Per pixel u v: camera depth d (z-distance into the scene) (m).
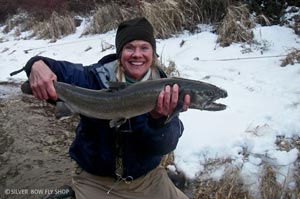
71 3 5.10
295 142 1.53
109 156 1.15
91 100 1.00
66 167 1.67
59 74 1.09
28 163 1.72
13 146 1.90
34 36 4.92
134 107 0.97
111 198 1.20
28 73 1.03
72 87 1.01
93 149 1.15
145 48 1.11
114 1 4.32
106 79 1.12
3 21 6.78
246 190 1.37
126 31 1.09
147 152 1.15
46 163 1.71
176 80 0.95
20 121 2.23
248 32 2.73
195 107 0.96
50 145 1.90
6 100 2.64
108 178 1.21
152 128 1.03
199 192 1.40
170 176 1.44
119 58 1.13
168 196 1.24
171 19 3.21
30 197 1.45
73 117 2.23
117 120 1.01
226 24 2.81
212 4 3.26
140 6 3.57
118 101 0.98
